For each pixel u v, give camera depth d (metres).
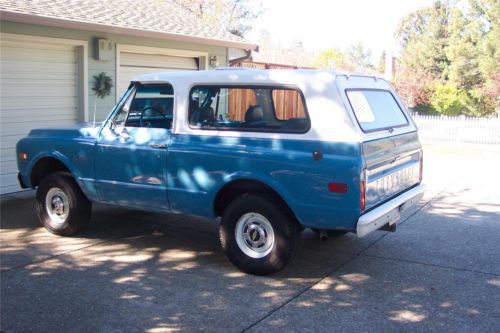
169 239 7.03
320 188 5.22
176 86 6.07
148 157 6.14
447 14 45.53
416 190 6.41
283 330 4.50
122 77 11.18
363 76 6.00
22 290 5.27
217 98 5.94
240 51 14.54
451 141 20.31
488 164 14.34
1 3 8.69
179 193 5.99
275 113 5.62
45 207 7.09
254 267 5.66
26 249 6.51
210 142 5.79
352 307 4.97
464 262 6.25
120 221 7.82
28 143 7.14
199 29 12.82
